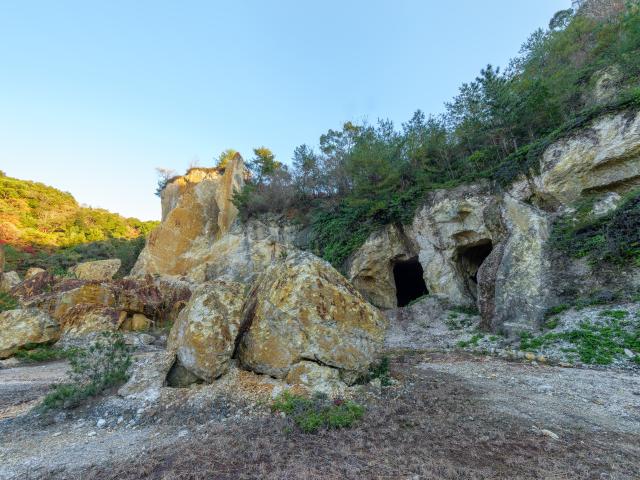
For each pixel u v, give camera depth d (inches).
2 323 561.6
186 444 179.2
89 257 1831.9
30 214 2305.6
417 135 898.1
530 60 1064.8
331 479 139.9
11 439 202.2
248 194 1115.9
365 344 274.7
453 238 674.8
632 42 684.7
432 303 658.2
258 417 211.2
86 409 243.3
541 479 136.9
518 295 467.8
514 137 711.1
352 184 949.8
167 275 1160.8
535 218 511.2
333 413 202.1
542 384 277.6
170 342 297.0
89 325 679.7
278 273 294.0
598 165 511.5
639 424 196.4
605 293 406.3
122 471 154.2
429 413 215.9
